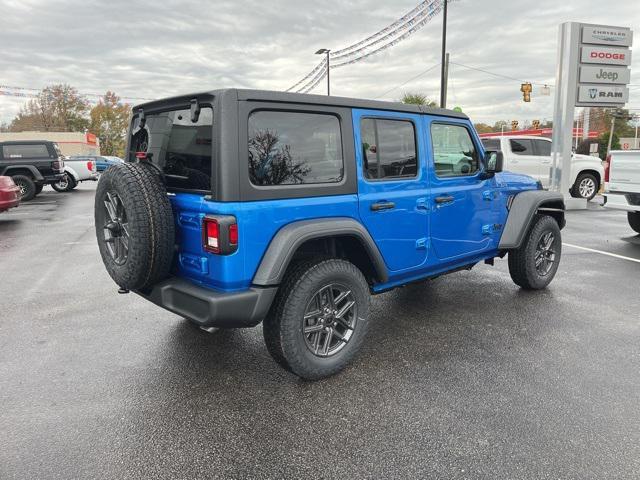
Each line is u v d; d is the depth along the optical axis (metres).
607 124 57.50
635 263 6.61
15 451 2.55
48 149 16.56
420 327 4.31
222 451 2.55
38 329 4.31
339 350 3.41
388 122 3.70
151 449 2.57
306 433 2.71
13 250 7.88
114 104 90.75
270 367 3.54
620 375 3.36
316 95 3.22
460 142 4.38
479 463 2.43
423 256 4.04
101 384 3.29
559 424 2.76
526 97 26.80
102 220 3.41
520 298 5.12
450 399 3.06
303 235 3.05
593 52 12.15
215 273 2.92
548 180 13.23
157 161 3.46
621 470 2.37
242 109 2.86
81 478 2.34
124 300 5.15
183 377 3.39
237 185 2.84
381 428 2.75
